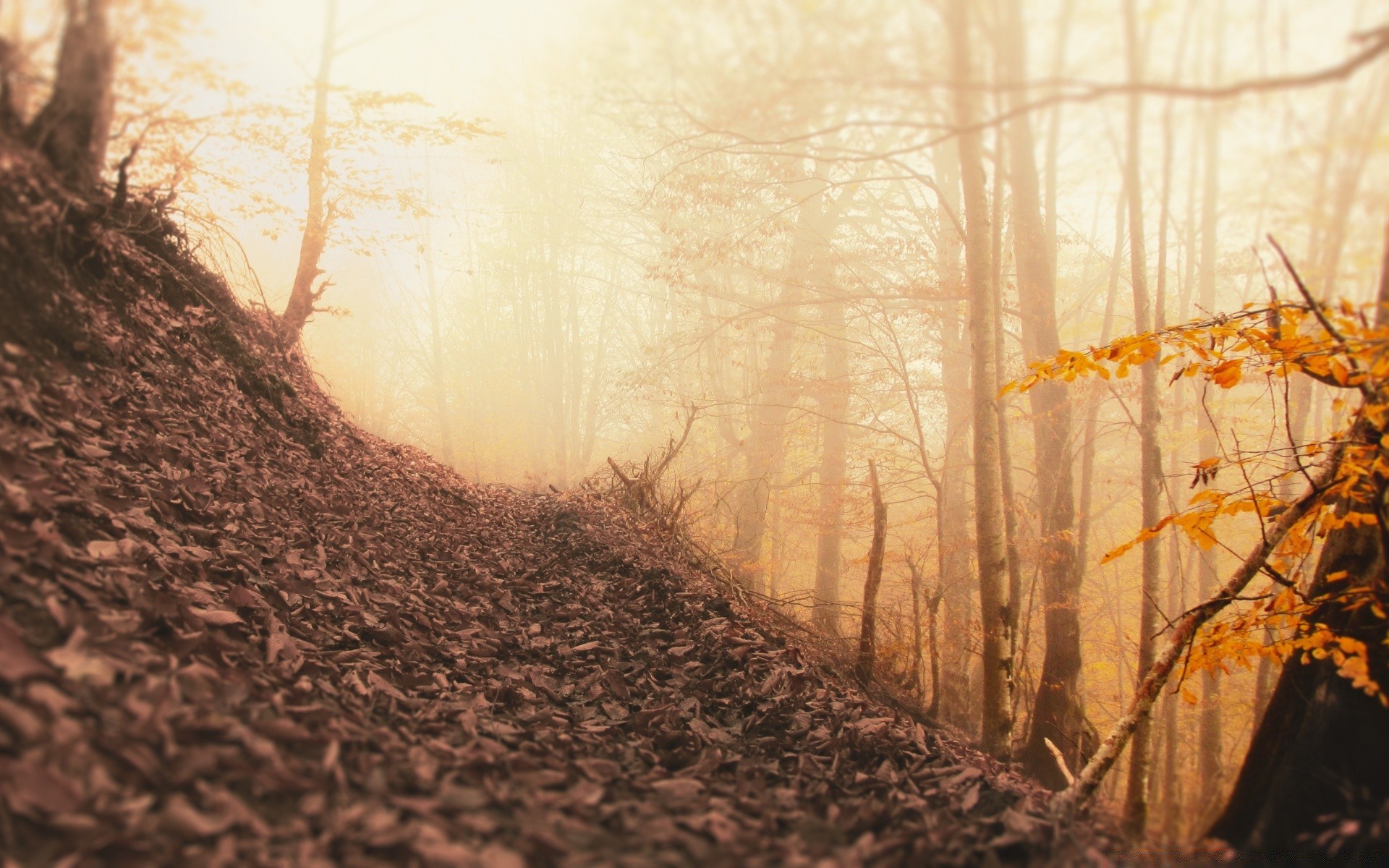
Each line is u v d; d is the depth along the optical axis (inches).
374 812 76.0
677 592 248.2
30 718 67.8
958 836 98.3
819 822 103.3
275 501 185.9
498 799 86.3
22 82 134.3
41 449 122.0
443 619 178.9
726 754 131.5
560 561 280.4
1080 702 306.5
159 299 211.0
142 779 69.9
